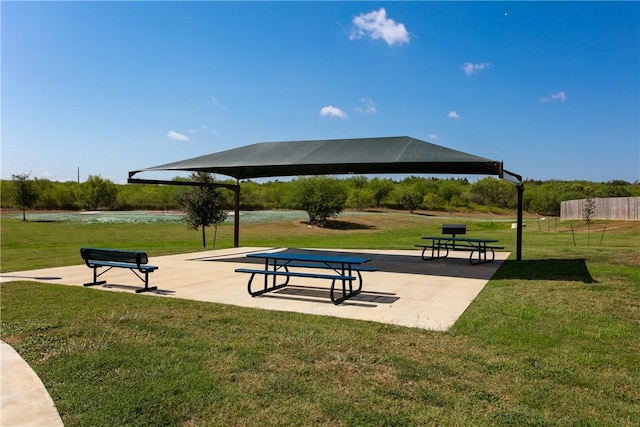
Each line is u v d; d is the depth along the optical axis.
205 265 10.97
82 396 3.37
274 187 55.47
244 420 3.04
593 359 4.19
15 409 3.17
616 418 3.08
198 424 2.99
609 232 24.09
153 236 25.20
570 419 3.06
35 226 30.17
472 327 5.23
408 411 3.16
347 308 6.32
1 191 48.31
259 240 23.62
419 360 4.14
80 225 31.22
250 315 5.82
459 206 59.84
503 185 61.78
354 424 2.99
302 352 4.33
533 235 23.72
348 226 34.47
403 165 11.31
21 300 6.63
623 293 7.23
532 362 4.10
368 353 4.32
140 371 3.84
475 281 8.71
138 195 53.94
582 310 6.08
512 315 5.82
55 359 4.11
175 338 4.76
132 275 9.29
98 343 4.55
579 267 10.21
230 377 3.72
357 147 10.23
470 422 3.01
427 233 30.56
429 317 5.77
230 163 10.30
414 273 9.84
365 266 10.98
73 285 7.99
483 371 3.89
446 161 8.12
